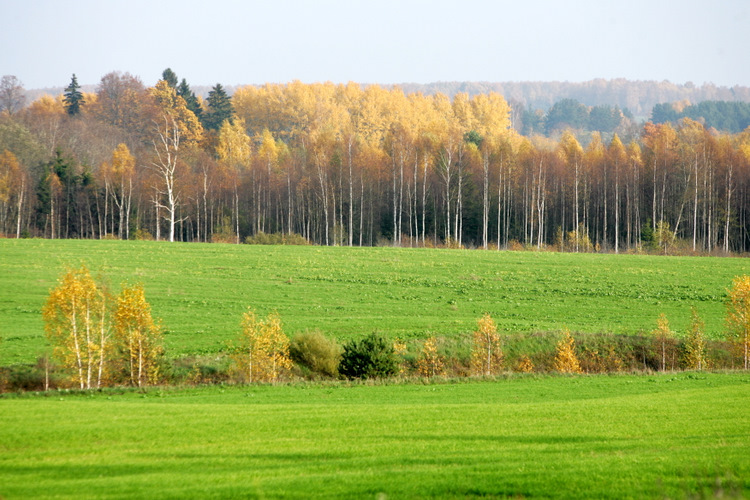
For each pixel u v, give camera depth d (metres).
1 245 129.25
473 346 77.31
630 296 102.25
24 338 74.38
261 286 105.06
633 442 33.47
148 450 32.25
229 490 25.31
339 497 24.58
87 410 43.34
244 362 67.81
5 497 24.48
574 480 26.08
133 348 63.44
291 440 34.62
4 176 165.12
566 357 72.31
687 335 79.69
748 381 59.94
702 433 35.78
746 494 24.03
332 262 125.56
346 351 67.44
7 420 39.16
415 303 96.88
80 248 130.25
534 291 105.06
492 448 32.72
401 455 31.20
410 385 59.62
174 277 109.06
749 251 169.75
